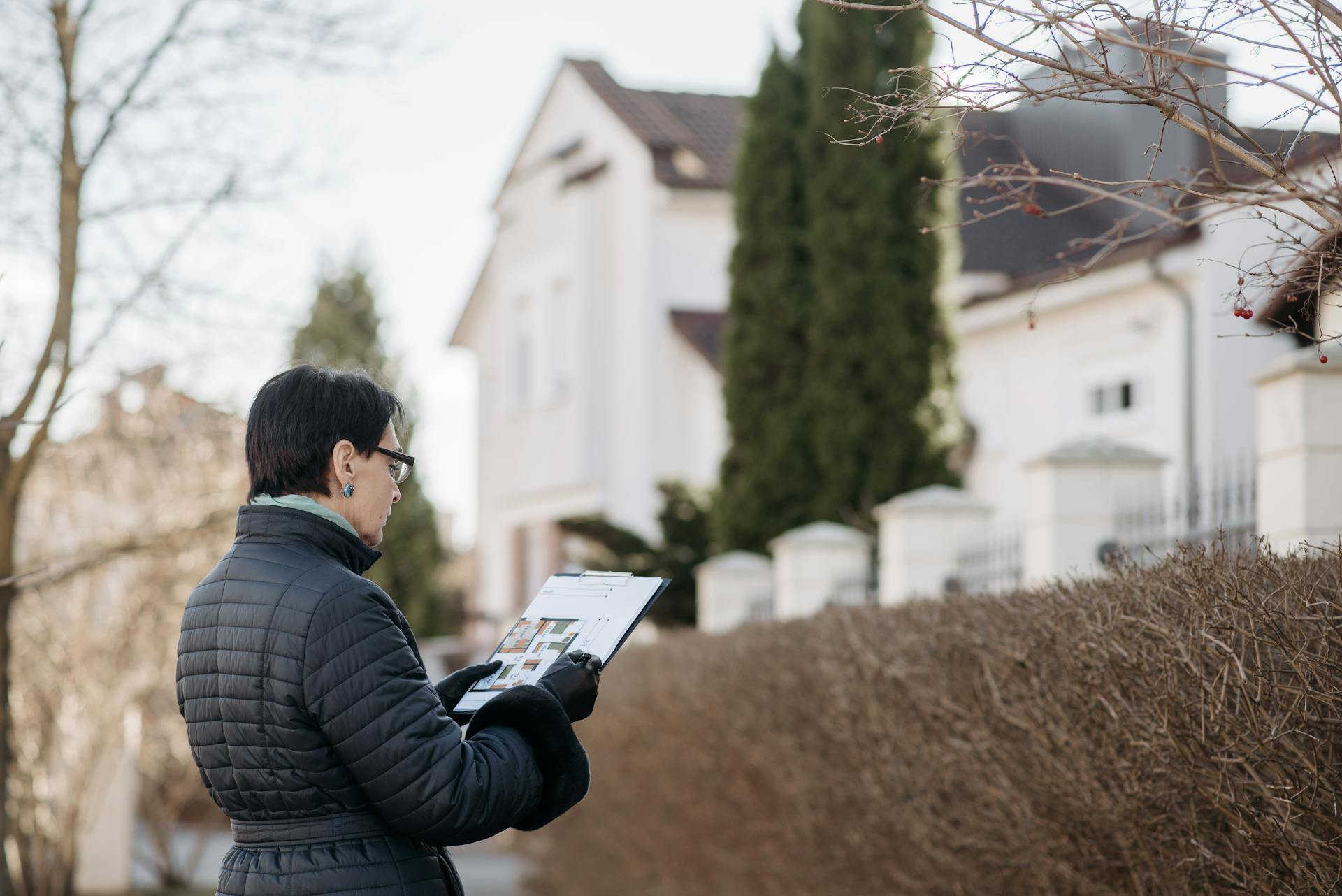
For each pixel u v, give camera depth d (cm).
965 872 498
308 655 261
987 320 1534
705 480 1920
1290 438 500
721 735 752
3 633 689
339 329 1828
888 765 544
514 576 2250
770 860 709
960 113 305
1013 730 453
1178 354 1290
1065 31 274
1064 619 407
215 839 1758
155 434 874
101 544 1020
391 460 292
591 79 2098
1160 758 361
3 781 691
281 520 277
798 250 1382
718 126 2159
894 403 1304
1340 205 273
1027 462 722
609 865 1039
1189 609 350
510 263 2278
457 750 264
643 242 1961
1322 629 311
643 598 309
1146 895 398
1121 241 328
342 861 264
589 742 1060
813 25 1351
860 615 587
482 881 1396
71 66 682
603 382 2036
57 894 1109
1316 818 317
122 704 1132
